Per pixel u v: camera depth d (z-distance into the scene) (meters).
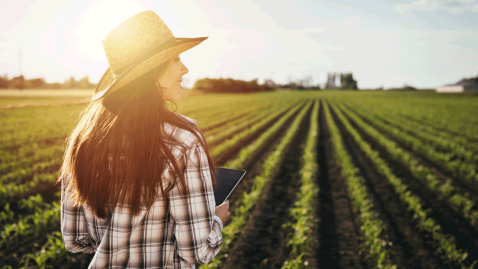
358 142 14.17
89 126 0.86
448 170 9.77
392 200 6.79
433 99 67.81
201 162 0.82
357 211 6.10
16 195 6.50
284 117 25.64
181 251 0.79
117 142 0.77
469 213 6.03
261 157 11.22
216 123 20.84
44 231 4.92
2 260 4.14
